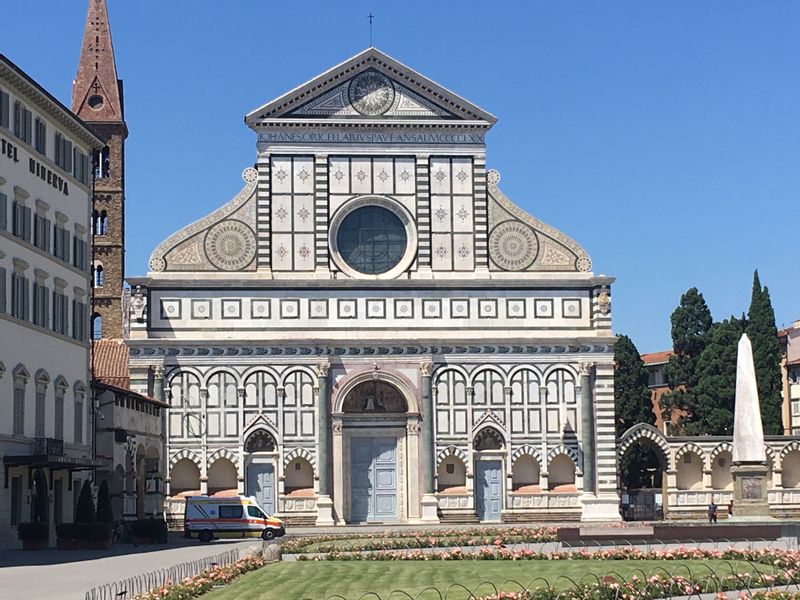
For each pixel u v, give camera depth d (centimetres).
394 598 5088
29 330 8456
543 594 4903
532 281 11694
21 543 8250
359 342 11500
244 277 11519
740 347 9438
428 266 11694
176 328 11412
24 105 8500
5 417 8056
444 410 11538
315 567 6631
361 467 11500
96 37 15038
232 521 9762
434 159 11819
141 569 6675
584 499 11488
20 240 8356
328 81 11775
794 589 5228
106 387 9781
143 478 11031
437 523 11375
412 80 11812
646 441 12181
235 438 11362
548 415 11600
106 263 14750
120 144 14875
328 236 11650
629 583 5147
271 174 11675
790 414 16600
